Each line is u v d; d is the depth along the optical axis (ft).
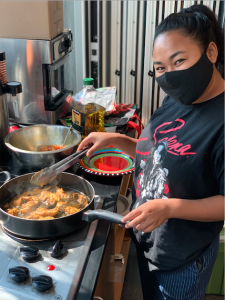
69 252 2.75
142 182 3.37
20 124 5.44
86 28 7.29
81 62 7.88
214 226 3.14
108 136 3.85
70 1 7.07
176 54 2.66
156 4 6.75
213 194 2.94
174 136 3.01
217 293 5.99
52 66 4.96
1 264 2.58
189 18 2.65
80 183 3.56
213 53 2.77
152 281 3.69
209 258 3.31
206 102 2.86
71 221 2.87
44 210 3.08
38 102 5.21
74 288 2.38
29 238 2.86
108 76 7.97
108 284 3.77
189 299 3.35
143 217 2.64
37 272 2.51
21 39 4.83
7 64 5.04
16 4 4.64
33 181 3.40
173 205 2.73
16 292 2.33
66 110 5.75
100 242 2.98
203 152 2.74
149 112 7.96
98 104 5.11
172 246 3.13
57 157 3.91
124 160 4.45
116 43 7.45
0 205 3.16
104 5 6.97
